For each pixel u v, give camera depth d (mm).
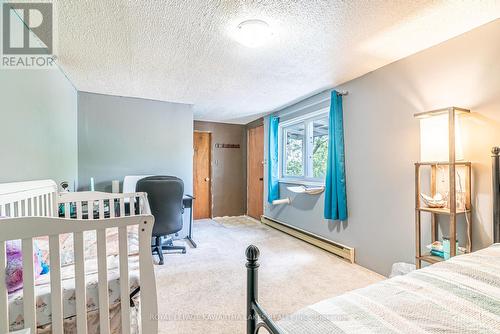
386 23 1618
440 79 1882
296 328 725
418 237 1852
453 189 1616
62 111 2410
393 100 2229
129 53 2020
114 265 1180
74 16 1515
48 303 902
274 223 4184
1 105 1369
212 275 2383
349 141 2695
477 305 775
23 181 1597
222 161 5234
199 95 3248
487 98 1640
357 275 2359
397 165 2201
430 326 685
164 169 3555
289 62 2209
